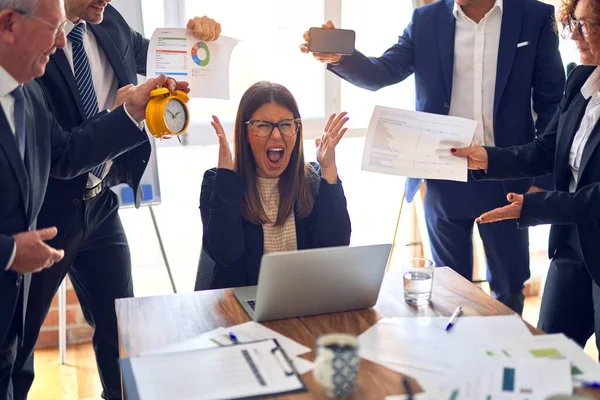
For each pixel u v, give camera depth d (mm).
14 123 1644
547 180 2629
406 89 3594
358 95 3545
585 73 1995
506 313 1590
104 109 2275
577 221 1858
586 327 2053
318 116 3488
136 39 2477
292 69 3396
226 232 1896
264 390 1230
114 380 2459
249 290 1746
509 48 2471
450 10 2521
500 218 1922
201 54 2217
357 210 3748
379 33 3459
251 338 1462
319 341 1259
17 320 1760
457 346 1405
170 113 1882
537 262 3689
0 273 1432
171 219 3436
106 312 2396
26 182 1628
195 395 1211
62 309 2945
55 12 1566
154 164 2967
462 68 2514
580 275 2010
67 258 2211
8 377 1802
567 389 1222
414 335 1463
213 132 3322
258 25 3287
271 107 1921
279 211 1959
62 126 2098
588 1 1738
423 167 2133
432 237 2689
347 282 1557
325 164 2008
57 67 2051
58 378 2871
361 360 1348
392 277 1847
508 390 1221
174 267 3482
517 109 2523
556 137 2074
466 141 2152
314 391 1232
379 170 2137
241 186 1921
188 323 1549
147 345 1434
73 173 1944
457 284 1787
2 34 1539
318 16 3344
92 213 2266
